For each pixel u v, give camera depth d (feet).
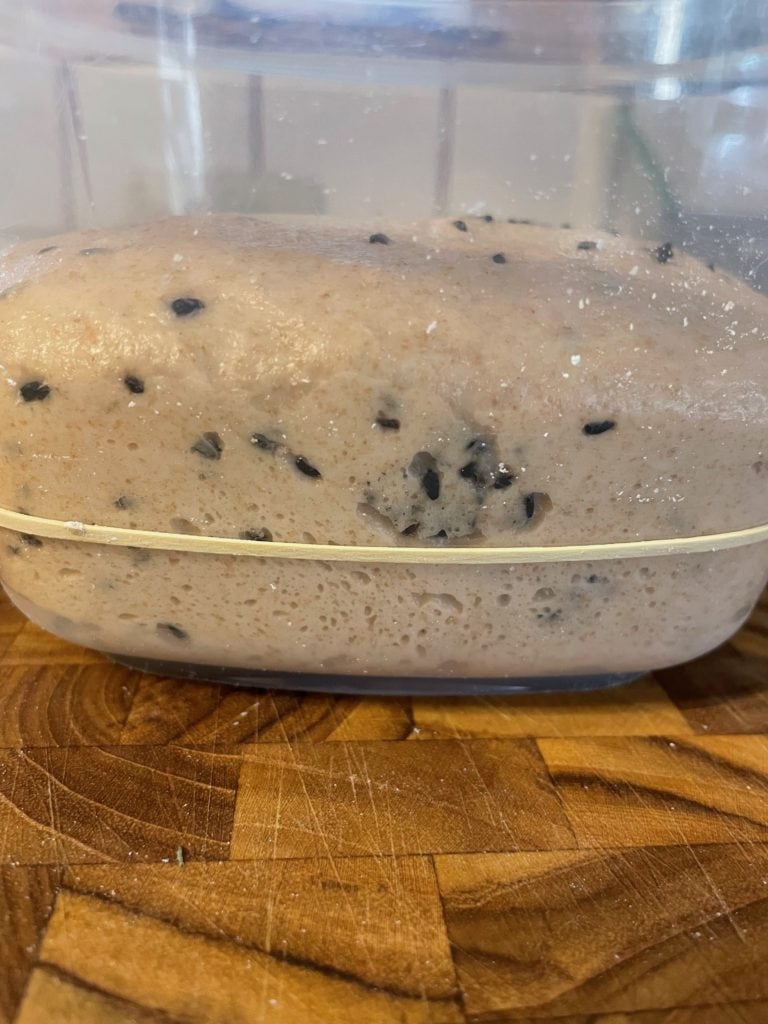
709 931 0.26
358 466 0.29
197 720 0.34
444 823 0.29
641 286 0.31
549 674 0.35
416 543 0.31
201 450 0.29
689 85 0.32
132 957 0.24
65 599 0.33
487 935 0.25
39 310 0.29
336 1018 0.23
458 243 0.33
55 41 0.32
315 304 0.28
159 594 0.32
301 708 0.35
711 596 0.33
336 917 0.26
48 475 0.30
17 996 0.23
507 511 0.30
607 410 0.28
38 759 0.32
